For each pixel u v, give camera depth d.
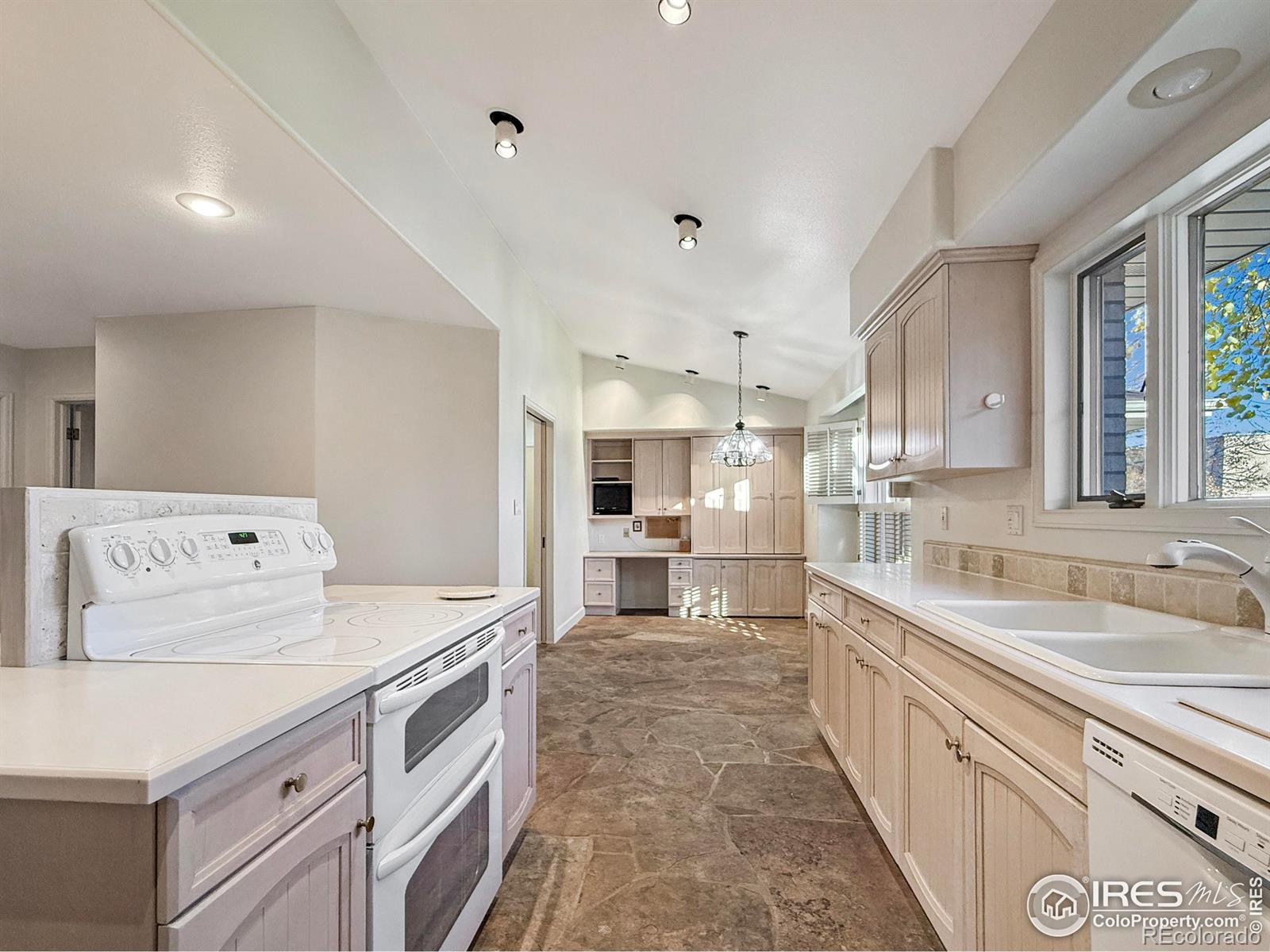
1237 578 1.32
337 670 1.09
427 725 1.34
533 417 4.75
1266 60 1.18
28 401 3.72
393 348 3.18
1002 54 1.65
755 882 1.88
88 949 0.71
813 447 6.21
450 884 1.44
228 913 0.77
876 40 1.62
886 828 1.92
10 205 1.93
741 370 5.86
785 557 6.57
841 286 3.42
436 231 2.51
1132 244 1.78
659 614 6.85
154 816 0.71
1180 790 0.73
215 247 2.27
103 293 2.77
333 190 1.84
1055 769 1.03
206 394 3.02
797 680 4.14
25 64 1.27
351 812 1.04
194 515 1.51
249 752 0.82
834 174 2.31
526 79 2.00
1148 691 0.93
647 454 6.96
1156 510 1.54
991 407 2.11
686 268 3.47
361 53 1.90
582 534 6.66
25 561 1.11
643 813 2.31
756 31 1.64
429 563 3.20
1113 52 1.25
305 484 2.97
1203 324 1.51
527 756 2.13
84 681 1.02
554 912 1.74
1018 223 1.91
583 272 3.91
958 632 1.38
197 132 1.53
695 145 2.22
